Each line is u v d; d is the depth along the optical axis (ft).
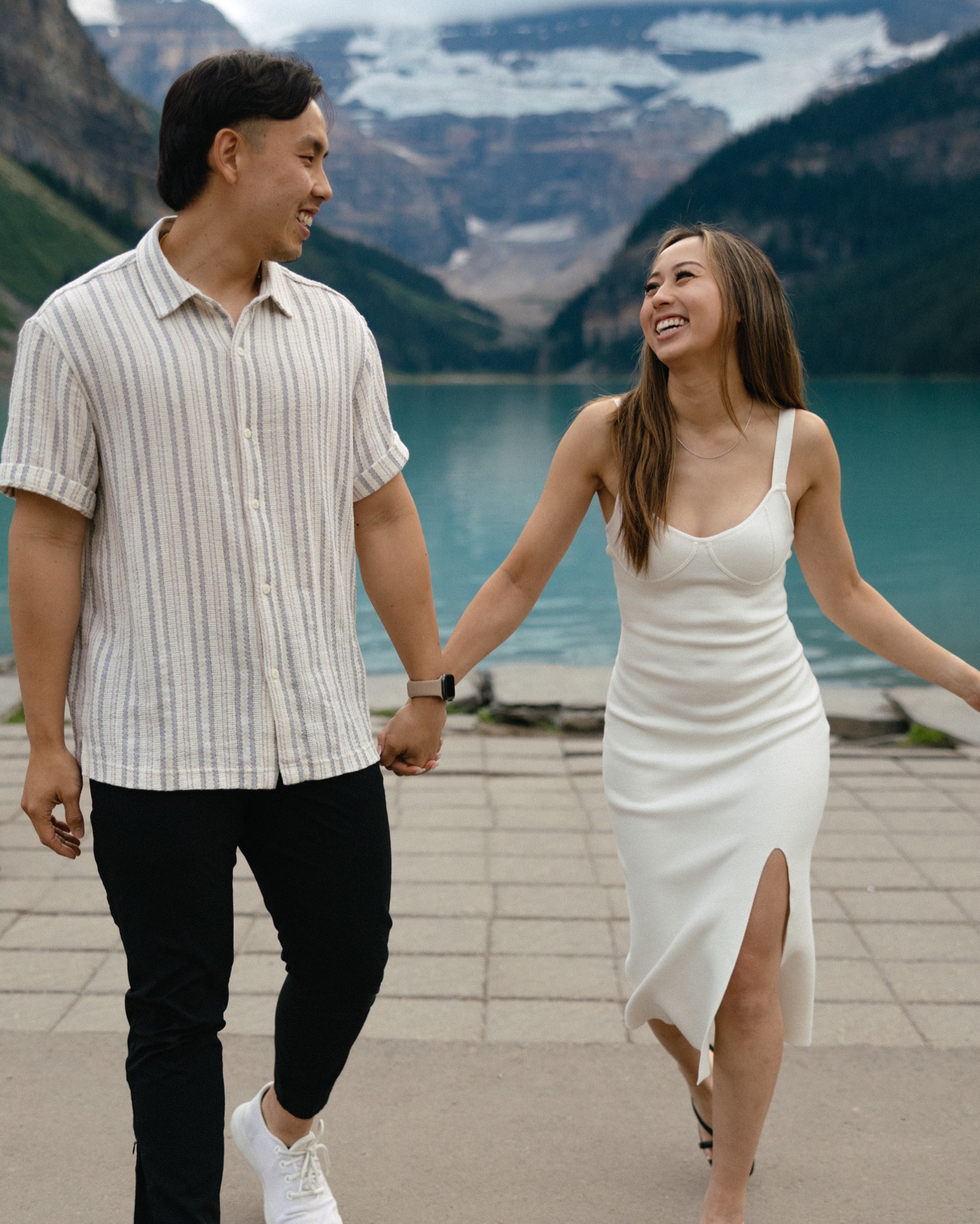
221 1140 4.94
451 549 41.81
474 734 15.20
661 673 5.80
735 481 5.77
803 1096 6.93
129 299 4.71
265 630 4.85
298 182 4.78
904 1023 7.78
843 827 11.58
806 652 24.36
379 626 27.17
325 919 5.18
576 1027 7.72
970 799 12.44
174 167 4.80
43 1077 7.06
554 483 6.18
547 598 31.50
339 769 5.04
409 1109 6.79
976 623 28.55
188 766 4.78
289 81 4.73
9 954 8.75
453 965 8.59
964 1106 6.84
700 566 5.65
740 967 5.47
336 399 5.13
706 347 5.64
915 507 51.34
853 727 15.44
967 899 9.82
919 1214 5.90
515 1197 6.03
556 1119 6.71
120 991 8.18
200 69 4.75
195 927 4.89
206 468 4.75
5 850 10.89
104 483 4.82
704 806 5.65
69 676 5.03
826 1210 5.92
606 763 6.12
